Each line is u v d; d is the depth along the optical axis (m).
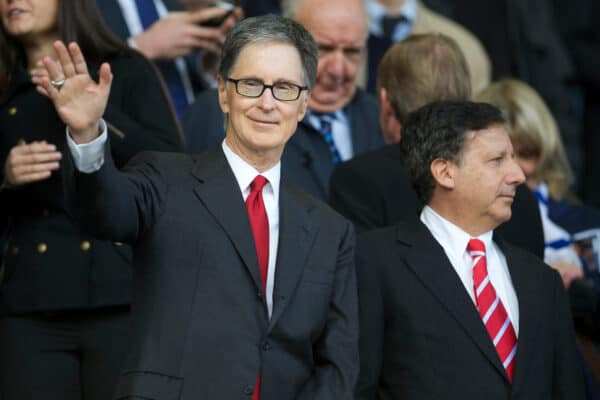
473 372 14.99
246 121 13.67
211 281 13.45
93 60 17.44
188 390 13.13
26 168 16.16
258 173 14.05
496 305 15.40
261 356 13.48
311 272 13.92
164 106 17.48
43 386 16.00
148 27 22.17
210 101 20.11
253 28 13.79
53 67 12.85
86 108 12.65
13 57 17.56
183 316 13.32
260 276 13.57
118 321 16.19
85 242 16.27
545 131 20.97
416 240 15.61
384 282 15.42
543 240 17.45
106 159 12.81
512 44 28.98
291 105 13.72
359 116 21.39
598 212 21.58
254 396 13.45
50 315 16.22
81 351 16.22
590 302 19.19
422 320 15.17
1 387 16.09
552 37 29.36
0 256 17.28
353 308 14.25
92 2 17.56
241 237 13.60
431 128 15.68
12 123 17.02
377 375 15.17
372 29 26.20
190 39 21.11
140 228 13.47
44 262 16.27
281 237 13.88
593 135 29.53
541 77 29.11
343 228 14.44
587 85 29.70
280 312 13.55
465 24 28.83
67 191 12.84
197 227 13.59
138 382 13.15
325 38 20.61
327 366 13.93
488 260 15.80
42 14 17.30
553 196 21.55
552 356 15.72
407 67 17.84
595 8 30.30
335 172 17.61
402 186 17.02
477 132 15.51
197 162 14.07
